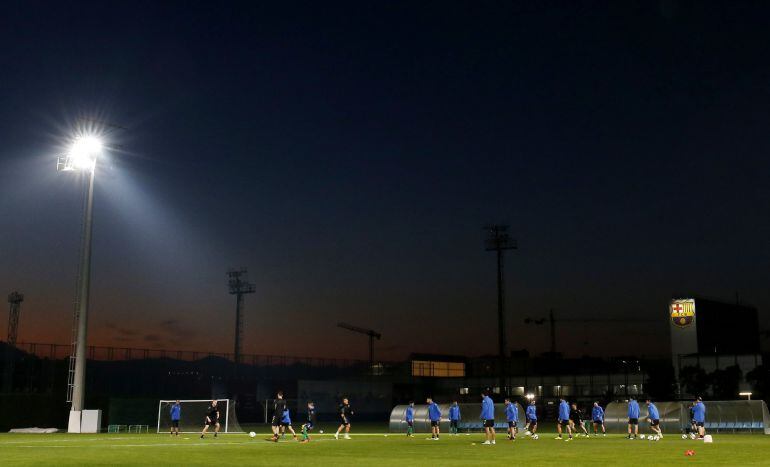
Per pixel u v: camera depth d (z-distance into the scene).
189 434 48.28
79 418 47.81
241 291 119.81
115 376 87.75
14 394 59.12
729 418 53.47
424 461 23.75
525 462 23.41
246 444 34.59
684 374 95.25
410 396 111.94
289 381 98.00
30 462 23.05
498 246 93.62
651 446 32.94
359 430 64.19
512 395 111.12
